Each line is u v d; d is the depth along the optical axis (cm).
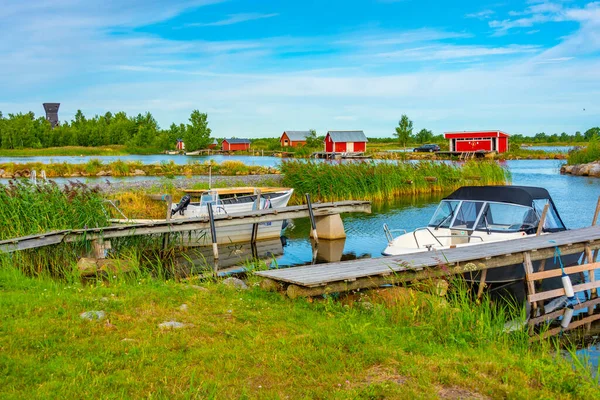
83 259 1304
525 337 806
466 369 549
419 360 580
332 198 2684
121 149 11262
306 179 2709
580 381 541
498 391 503
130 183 3014
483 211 1235
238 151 10938
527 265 967
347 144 8456
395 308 794
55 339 597
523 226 1200
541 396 497
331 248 1719
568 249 1070
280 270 941
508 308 976
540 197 1284
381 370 552
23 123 12656
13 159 7206
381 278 879
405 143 8175
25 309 696
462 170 3419
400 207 2538
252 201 1978
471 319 773
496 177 3356
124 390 481
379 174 2898
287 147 9781
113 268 1261
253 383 513
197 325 673
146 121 15362
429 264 902
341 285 845
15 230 1391
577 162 4662
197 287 892
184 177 3766
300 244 1808
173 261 1541
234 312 738
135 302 761
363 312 799
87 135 13538
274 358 568
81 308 716
